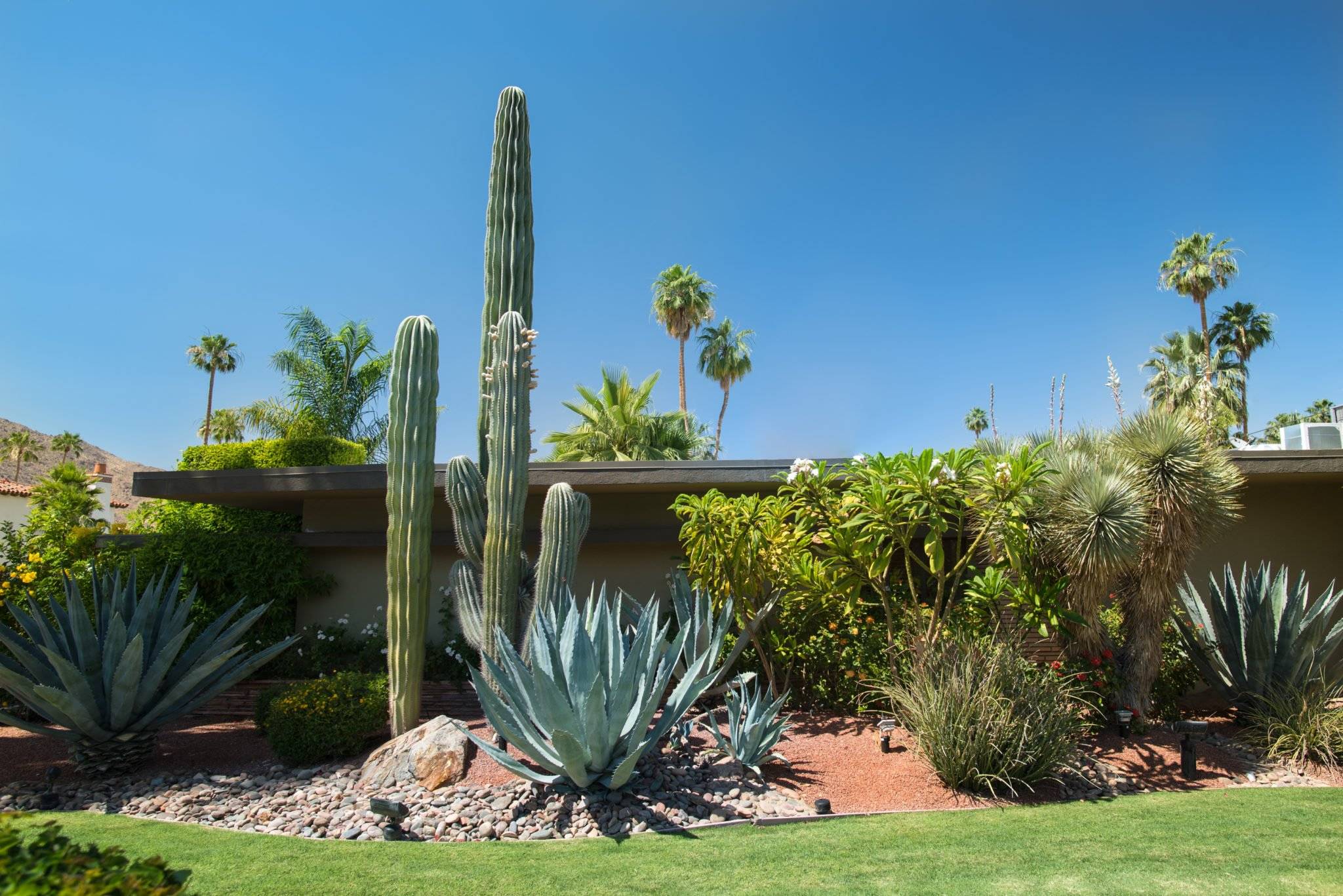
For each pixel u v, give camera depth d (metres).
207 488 9.91
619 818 5.24
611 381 25.19
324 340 20.58
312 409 19.83
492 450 7.30
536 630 5.88
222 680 7.37
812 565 7.95
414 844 4.92
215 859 4.59
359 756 7.07
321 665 10.20
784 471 9.43
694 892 4.03
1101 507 6.68
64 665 6.27
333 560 11.55
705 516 7.73
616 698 5.38
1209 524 7.30
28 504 23.75
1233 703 7.89
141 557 10.36
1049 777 5.92
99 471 27.50
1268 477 9.39
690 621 7.36
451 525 11.44
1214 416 26.67
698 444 26.77
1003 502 6.71
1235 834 4.89
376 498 11.39
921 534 9.77
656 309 33.84
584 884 4.15
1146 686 7.44
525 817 5.35
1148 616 7.45
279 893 4.04
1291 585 10.38
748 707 6.66
